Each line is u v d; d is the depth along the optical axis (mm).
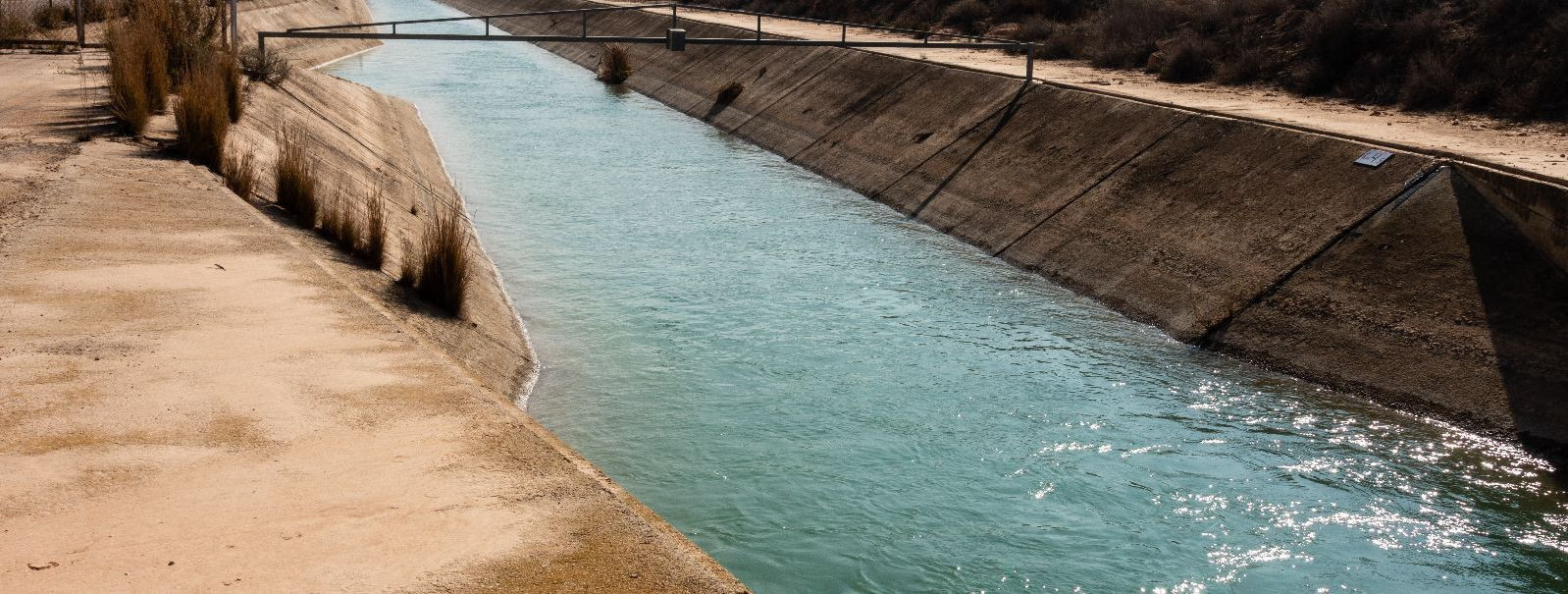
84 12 40688
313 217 14820
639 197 25109
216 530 6316
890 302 17547
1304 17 30531
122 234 12195
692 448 12266
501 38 26094
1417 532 10648
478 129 34719
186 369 8586
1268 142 19078
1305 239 16344
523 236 21406
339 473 7094
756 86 37781
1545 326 12984
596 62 52531
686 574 6184
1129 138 21750
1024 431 12852
